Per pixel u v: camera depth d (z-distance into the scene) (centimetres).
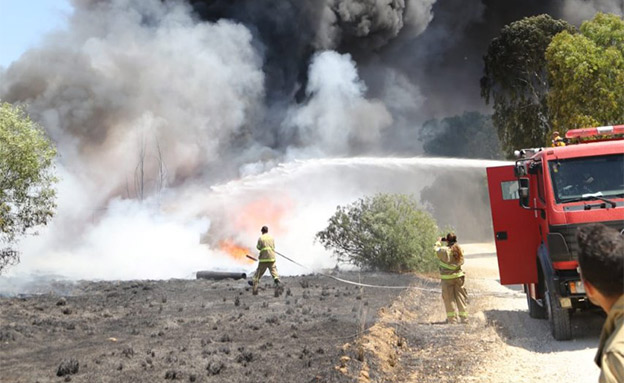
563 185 902
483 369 721
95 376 614
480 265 2416
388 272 1872
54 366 655
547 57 2967
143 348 760
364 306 1110
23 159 1309
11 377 604
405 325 1001
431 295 1426
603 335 221
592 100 2764
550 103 2992
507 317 1106
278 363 686
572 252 869
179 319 977
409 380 675
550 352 809
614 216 864
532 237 1054
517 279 1055
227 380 612
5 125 1317
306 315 1046
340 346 770
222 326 930
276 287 1405
